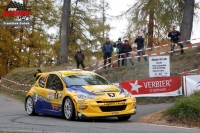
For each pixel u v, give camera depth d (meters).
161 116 11.21
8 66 39.16
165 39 30.56
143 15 26.84
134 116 12.48
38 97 13.21
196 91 12.52
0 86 30.33
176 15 25.64
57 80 12.57
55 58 41.66
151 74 16.48
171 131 9.16
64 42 30.27
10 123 10.94
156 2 25.34
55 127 9.88
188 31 24.55
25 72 30.61
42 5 39.84
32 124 10.63
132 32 29.94
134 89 16.69
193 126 10.13
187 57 21.03
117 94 11.15
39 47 39.78
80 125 10.25
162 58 16.38
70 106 11.36
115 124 10.53
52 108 12.41
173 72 19.16
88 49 41.59
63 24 30.39
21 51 39.88
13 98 23.28
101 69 22.95
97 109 10.73
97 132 8.91
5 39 36.81
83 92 11.16
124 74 20.50
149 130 9.28
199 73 18.08
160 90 16.25
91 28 40.97
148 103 16.22
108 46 22.45
